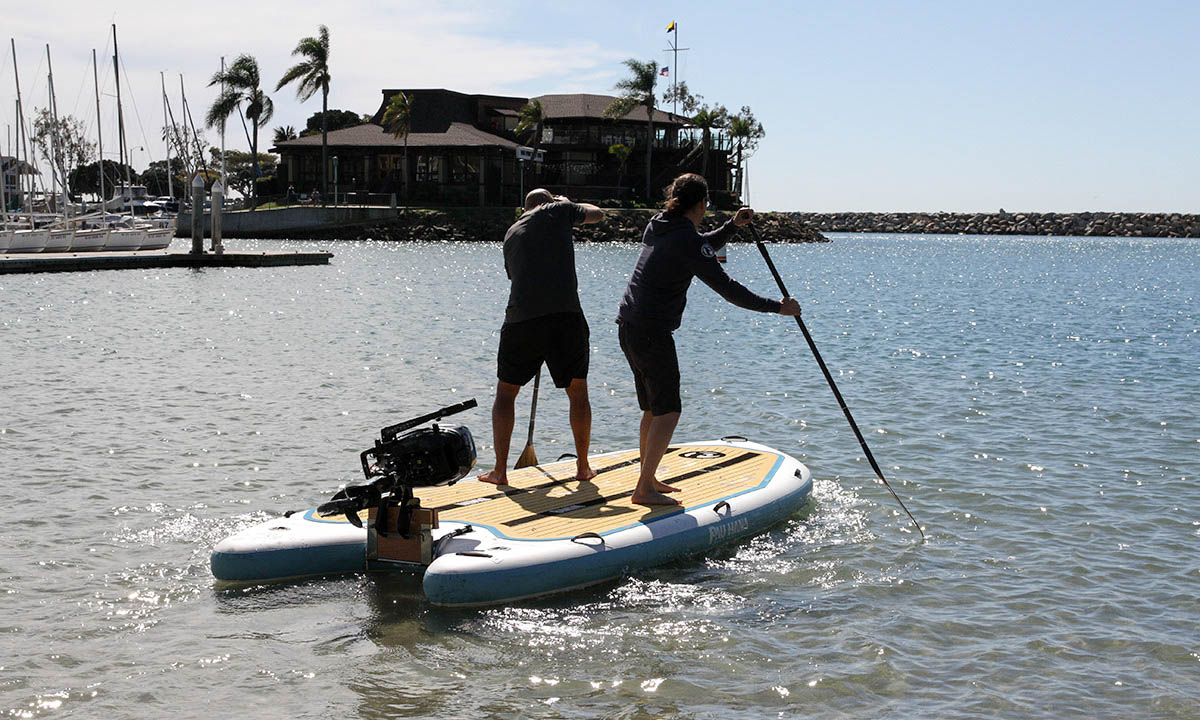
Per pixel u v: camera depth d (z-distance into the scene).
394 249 62.69
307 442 10.42
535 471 8.24
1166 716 4.92
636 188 84.44
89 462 9.42
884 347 19.31
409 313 25.08
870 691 5.16
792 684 5.23
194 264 43.12
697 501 7.47
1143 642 5.75
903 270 56.59
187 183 90.88
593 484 7.86
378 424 11.39
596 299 30.28
